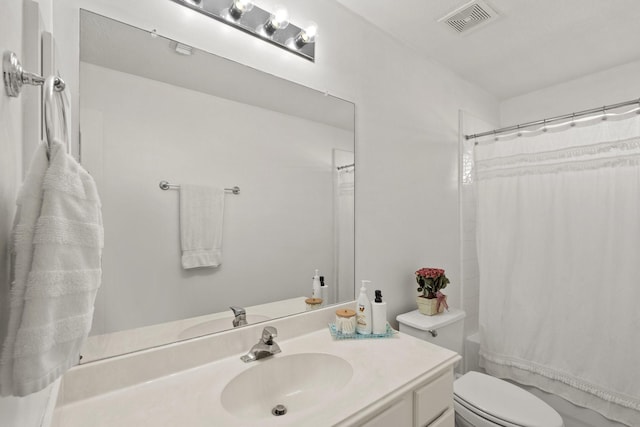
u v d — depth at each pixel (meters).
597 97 2.37
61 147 0.42
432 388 1.10
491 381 1.73
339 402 0.90
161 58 1.09
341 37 1.62
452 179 2.29
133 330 1.02
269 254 1.35
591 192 1.85
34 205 0.39
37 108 0.54
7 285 0.40
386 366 1.11
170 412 0.85
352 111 1.65
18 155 0.47
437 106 2.19
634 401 1.67
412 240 1.97
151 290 1.07
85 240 0.45
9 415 0.39
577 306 1.88
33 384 0.36
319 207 1.52
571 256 1.92
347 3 1.61
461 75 2.40
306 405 1.08
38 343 0.36
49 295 0.38
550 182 2.01
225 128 1.24
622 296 1.73
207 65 1.19
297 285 1.43
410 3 1.62
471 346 2.32
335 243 1.57
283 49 1.40
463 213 2.36
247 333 1.23
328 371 1.18
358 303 1.41
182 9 1.13
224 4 1.22
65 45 0.91
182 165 1.13
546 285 2.00
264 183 1.34
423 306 1.86
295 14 1.43
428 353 1.21
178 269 1.12
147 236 1.06
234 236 1.26
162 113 1.09
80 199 0.45
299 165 1.45
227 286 1.24
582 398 1.83
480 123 2.56
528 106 2.71
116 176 1.00
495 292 2.18
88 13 0.95
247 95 1.29
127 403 0.89
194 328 1.15
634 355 1.68
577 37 1.93
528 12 1.70
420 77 2.07
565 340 1.91
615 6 1.66
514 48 2.04
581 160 1.89
